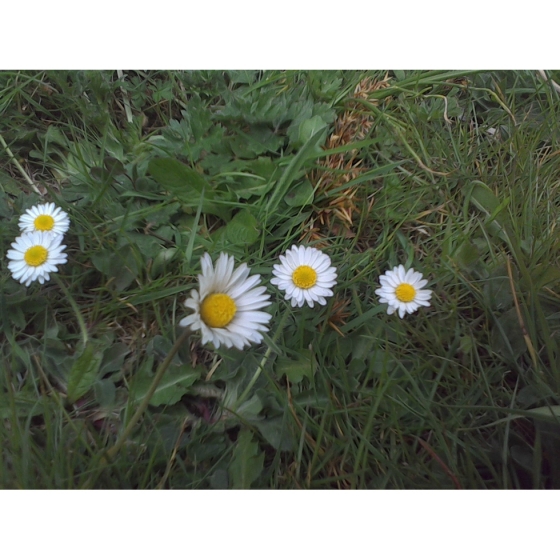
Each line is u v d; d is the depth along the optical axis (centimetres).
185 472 19
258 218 24
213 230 25
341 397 21
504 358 22
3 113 26
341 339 22
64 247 21
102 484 19
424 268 24
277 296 23
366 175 25
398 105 28
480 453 20
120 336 22
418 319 22
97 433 20
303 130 25
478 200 25
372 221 25
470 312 23
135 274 23
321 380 21
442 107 28
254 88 27
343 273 23
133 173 24
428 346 22
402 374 21
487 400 21
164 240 24
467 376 22
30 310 22
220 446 20
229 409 19
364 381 21
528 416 19
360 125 27
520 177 26
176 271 23
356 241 24
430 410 21
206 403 21
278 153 25
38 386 21
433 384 21
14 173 26
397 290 21
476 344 22
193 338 22
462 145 27
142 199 25
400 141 27
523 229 25
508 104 29
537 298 21
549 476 20
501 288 23
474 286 23
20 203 24
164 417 20
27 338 22
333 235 25
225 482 19
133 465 19
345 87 28
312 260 21
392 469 20
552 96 29
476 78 29
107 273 23
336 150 23
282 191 24
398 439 20
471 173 26
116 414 20
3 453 19
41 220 22
